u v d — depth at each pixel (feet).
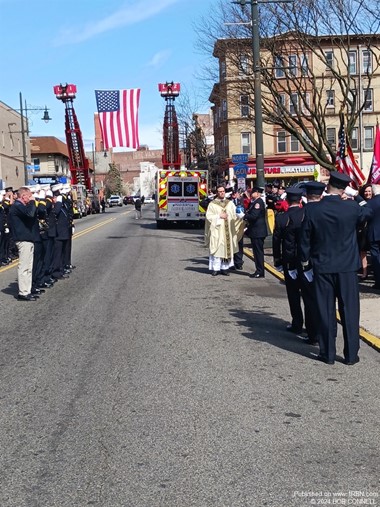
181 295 38.75
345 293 22.99
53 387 21.17
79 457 15.48
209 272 49.34
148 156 609.42
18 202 37.52
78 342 27.30
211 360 24.03
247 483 13.89
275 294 39.04
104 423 17.72
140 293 39.60
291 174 178.09
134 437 16.65
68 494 13.60
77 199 163.73
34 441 16.58
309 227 23.00
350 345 23.07
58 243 46.14
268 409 18.58
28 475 14.58
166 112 125.90
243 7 73.61
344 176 22.86
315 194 23.62
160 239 84.74
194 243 77.05
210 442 16.21
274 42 77.61
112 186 467.93
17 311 34.88
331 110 146.00
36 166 161.38
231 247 47.11
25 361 24.48
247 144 175.01
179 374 22.27
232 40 79.92
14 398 20.16
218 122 196.95
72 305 36.14
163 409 18.74
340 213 22.62
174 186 104.73
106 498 13.37
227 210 47.11
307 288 25.49
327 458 15.15
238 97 100.12
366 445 15.90
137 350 25.68
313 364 23.38
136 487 13.82
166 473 14.47
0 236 58.03
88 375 22.41
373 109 155.84
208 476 14.26
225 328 29.55
